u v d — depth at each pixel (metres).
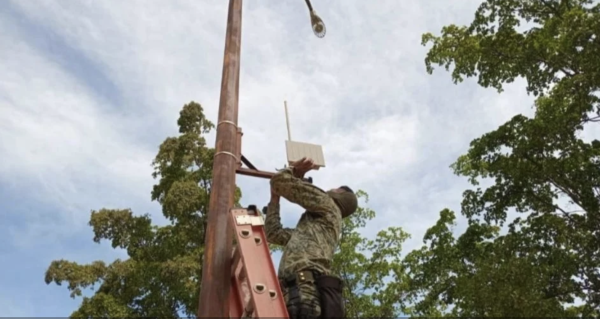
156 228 16.58
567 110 12.70
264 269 3.64
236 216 3.92
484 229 13.96
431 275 13.85
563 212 13.43
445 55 14.94
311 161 4.49
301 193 4.21
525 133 13.34
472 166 14.64
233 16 5.41
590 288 12.47
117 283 15.40
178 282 14.51
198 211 15.36
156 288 15.16
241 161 4.61
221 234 3.98
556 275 12.40
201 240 15.25
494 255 12.42
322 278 3.84
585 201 13.06
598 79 12.37
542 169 13.25
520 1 14.98
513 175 13.45
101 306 14.59
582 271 12.52
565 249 12.51
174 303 15.02
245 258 3.66
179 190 15.07
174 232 15.38
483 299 11.05
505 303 10.84
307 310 3.67
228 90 4.82
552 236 12.72
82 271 15.21
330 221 4.19
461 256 13.85
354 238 17.73
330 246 4.12
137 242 16.17
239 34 5.30
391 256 17.59
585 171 13.05
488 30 15.11
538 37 13.41
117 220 16.20
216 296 3.74
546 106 12.92
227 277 3.84
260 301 3.45
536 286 11.57
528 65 13.87
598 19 12.39
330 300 3.76
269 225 4.55
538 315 10.80
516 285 11.22
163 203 15.24
